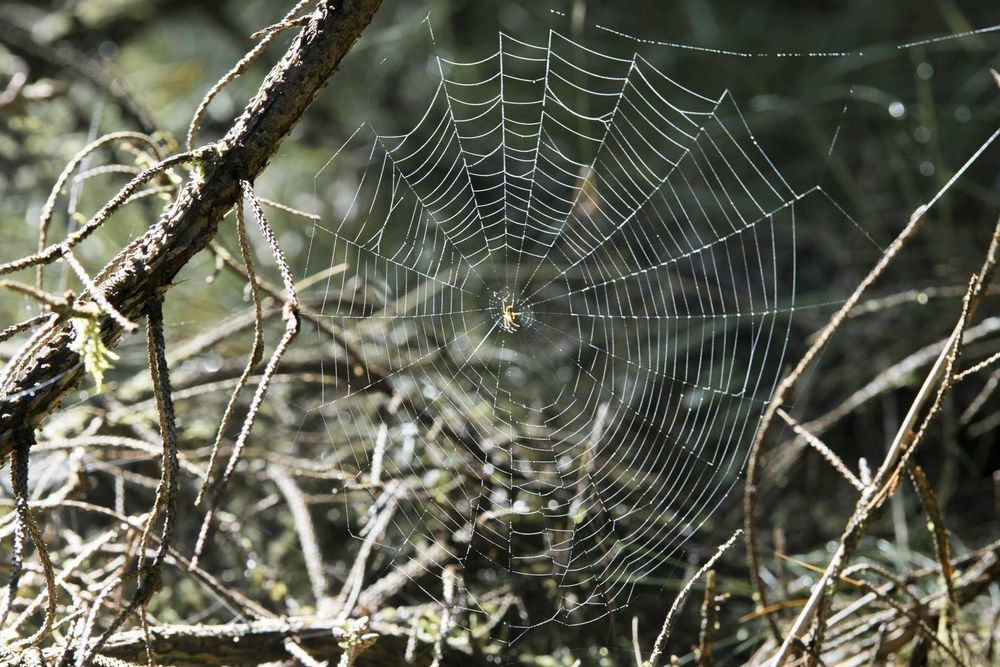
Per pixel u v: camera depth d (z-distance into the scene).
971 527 4.04
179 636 2.46
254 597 3.43
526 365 4.53
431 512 3.54
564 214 5.12
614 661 3.29
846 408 4.00
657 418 4.39
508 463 3.85
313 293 4.65
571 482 3.79
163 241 1.88
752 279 5.23
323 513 3.75
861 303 4.77
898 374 3.93
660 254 5.27
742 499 4.00
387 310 4.37
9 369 1.91
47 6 6.03
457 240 5.15
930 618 3.04
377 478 3.31
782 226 5.50
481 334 4.69
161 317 1.89
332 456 3.94
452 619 3.01
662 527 3.76
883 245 5.09
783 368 4.75
